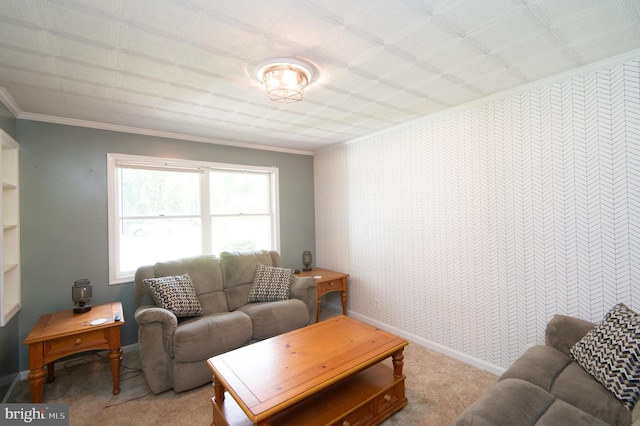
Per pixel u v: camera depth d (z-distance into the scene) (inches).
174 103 93.5
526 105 87.4
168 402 83.4
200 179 138.2
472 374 95.4
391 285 129.3
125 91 83.7
